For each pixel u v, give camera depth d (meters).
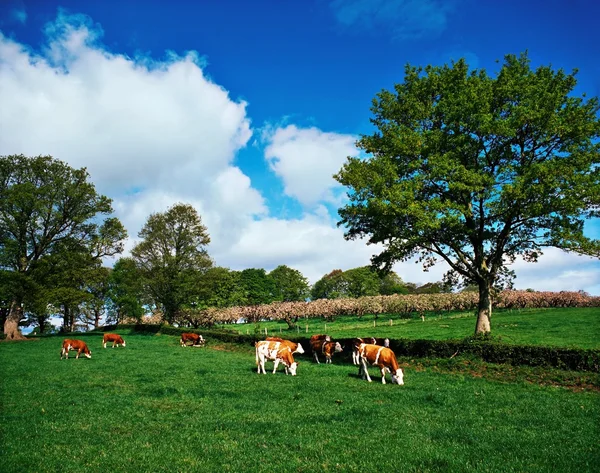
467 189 20.11
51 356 26.80
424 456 8.08
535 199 19.67
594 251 19.47
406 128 23.20
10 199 39.28
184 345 36.84
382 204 19.89
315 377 17.84
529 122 20.73
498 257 22.97
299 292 95.69
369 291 79.88
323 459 7.97
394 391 14.65
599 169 20.09
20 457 8.05
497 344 19.73
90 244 45.56
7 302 45.03
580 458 8.07
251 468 7.54
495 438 9.24
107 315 72.69
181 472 7.36
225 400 13.24
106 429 10.03
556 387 15.79
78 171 45.44
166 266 49.84
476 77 23.55
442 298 52.50
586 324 31.92
